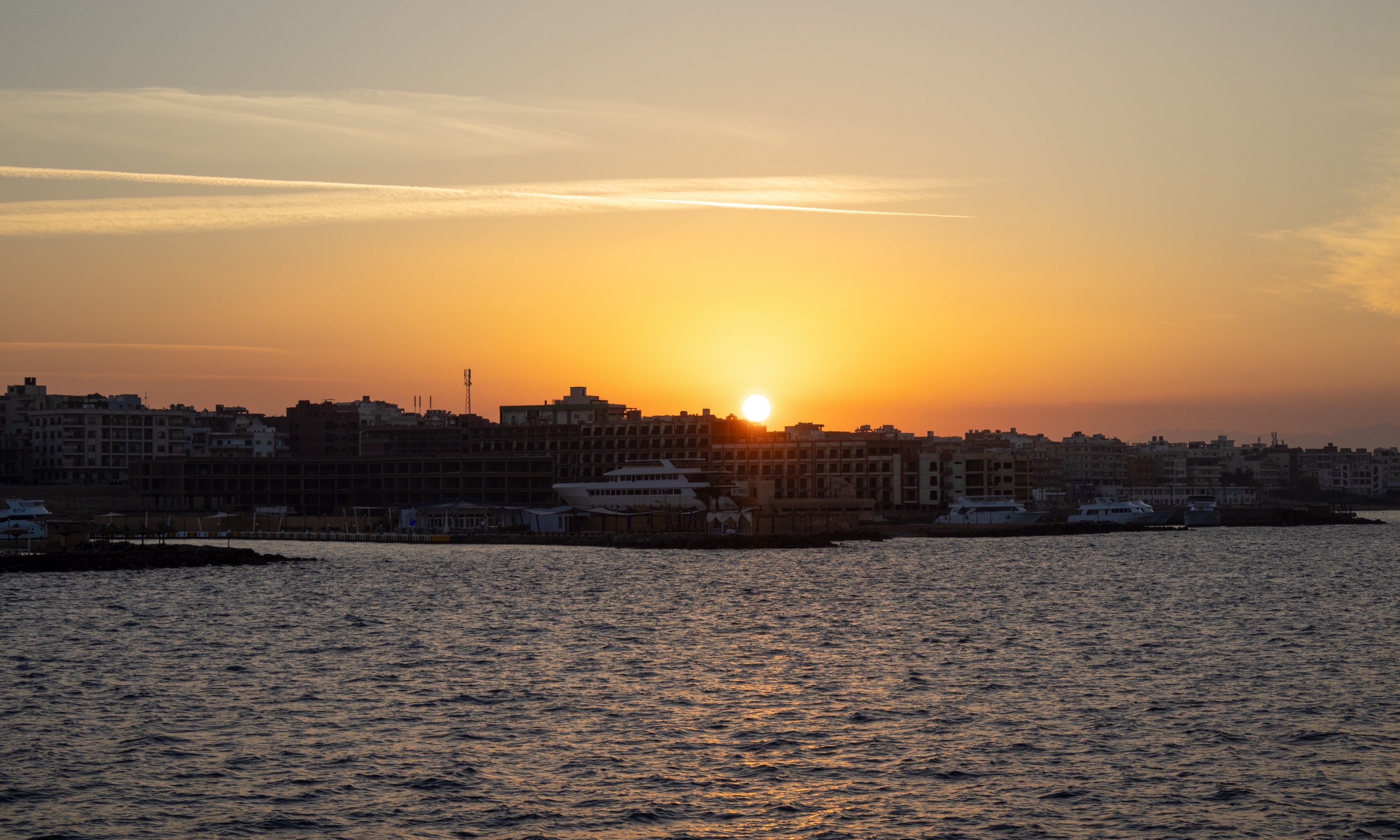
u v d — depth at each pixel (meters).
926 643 94.75
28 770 54.09
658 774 54.22
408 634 98.69
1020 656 87.44
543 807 49.56
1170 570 174.25
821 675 78.94
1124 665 82.69
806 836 46.53
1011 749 58.62
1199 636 98.12
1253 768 55.25
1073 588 144.62
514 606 122.56
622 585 149.38
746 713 66.56
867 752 57.97
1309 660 84.25
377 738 60.34
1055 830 47.25
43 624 102.81
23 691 71.44
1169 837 46.59
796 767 55.47
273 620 108.06
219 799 50.25
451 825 47.47
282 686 73.81
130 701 68.69
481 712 66.44
